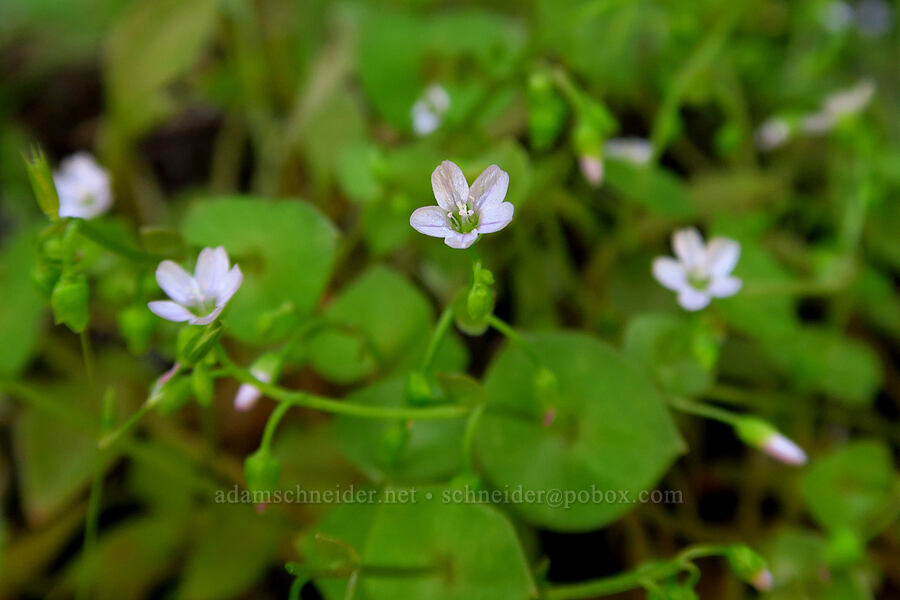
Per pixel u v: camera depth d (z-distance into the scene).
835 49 0.26
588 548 0.23
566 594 0.19
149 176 0.27
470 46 0.24
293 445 0.22
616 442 0.20
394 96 0.24
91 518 0.20
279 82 0.27
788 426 0.23
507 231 0.24
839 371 0.23
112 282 0.22
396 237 0.23
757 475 0.23
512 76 0.23
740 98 0.26
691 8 0.24
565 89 0.22
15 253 0.22
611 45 0.25
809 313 0.25
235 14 0.27
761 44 0.27
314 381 0.23
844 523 0.21
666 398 0.21
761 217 0.24
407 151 0.22
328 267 0.21
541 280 0.24
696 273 0.21
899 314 0.24
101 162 0.27
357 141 0.25
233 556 0.22
